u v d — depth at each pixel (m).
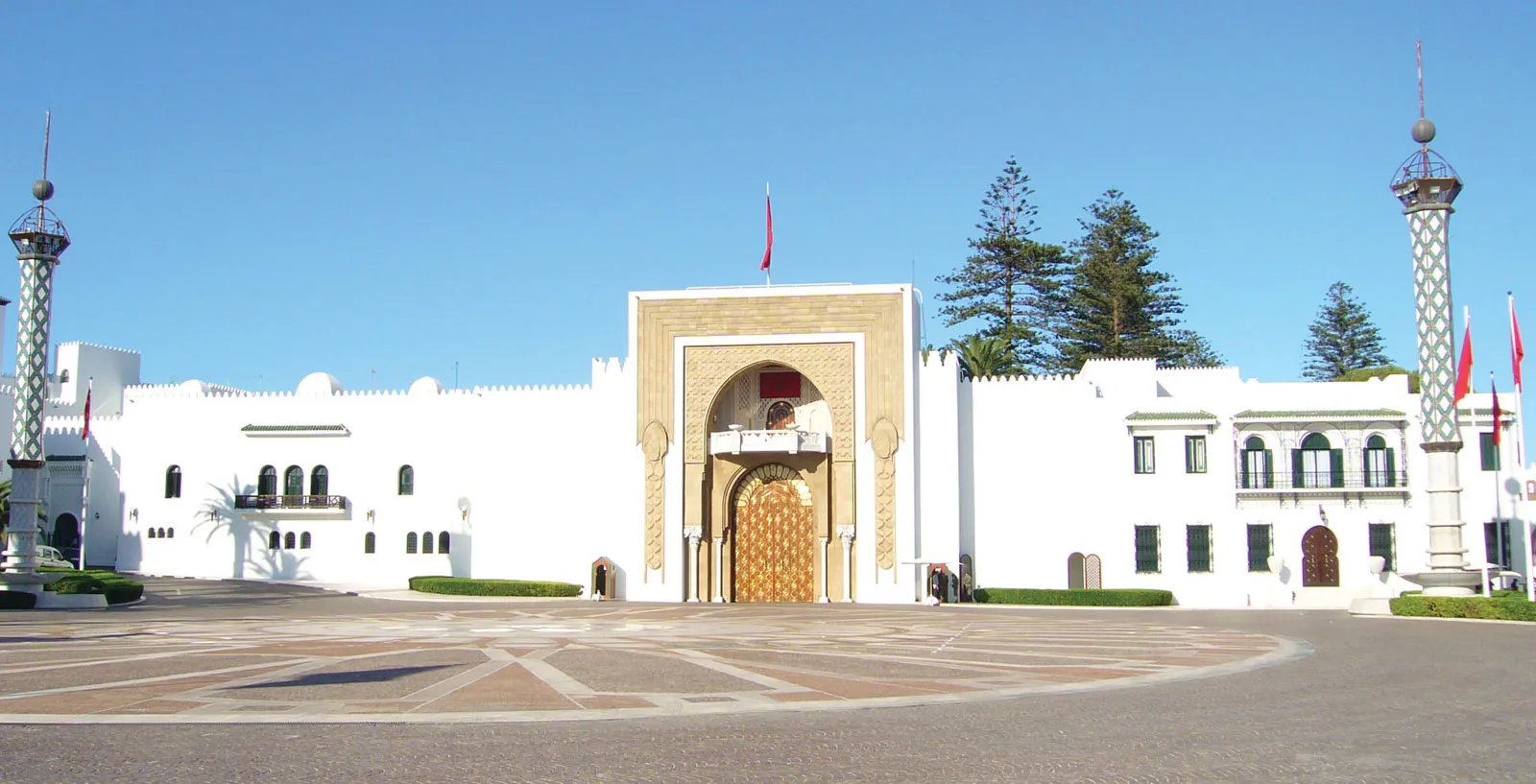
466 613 37.06
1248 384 49.78
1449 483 39.03
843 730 13.02
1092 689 16.80
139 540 57.34
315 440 56.12
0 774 10.52
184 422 57.56
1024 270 79.25
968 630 30.19
